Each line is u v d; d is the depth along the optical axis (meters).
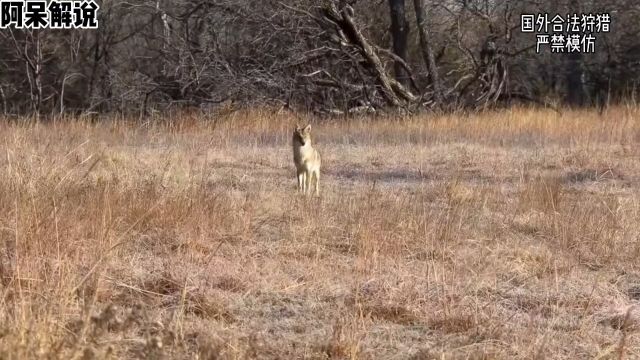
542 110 34.66
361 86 34.97
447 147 23.84
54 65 48.91
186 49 37.62
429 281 9.20
